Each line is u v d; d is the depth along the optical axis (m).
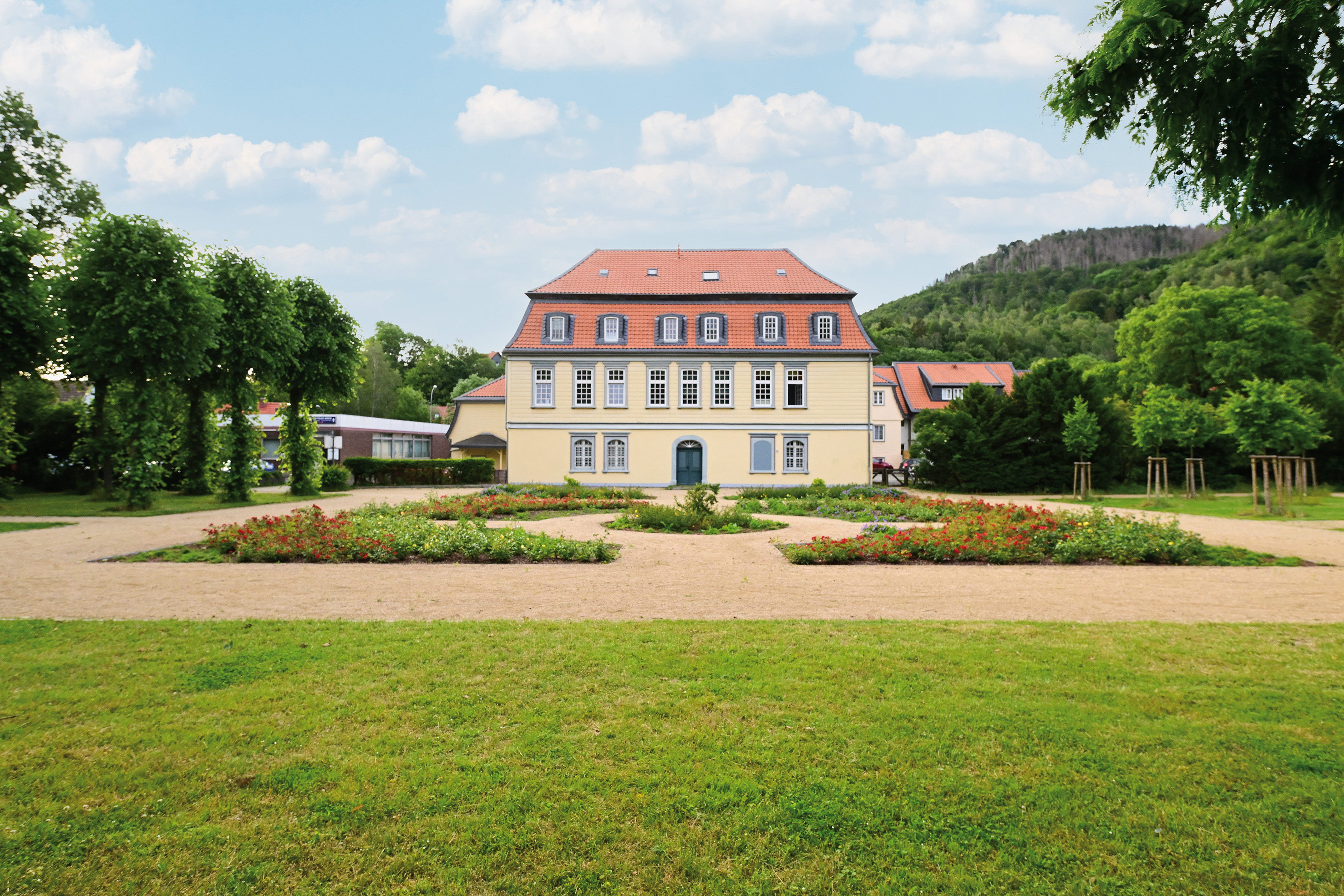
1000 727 4.69
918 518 18.62
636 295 38.09
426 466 41.97
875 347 36.75
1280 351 43.53
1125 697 5.23
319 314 32.00
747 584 9.88
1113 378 50.81
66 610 8.23
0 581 10.03
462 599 8.85
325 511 22.70
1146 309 48.28
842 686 5.46
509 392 37.34
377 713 4.93
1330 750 4.36
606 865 3.34
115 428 23.36
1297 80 3.86
